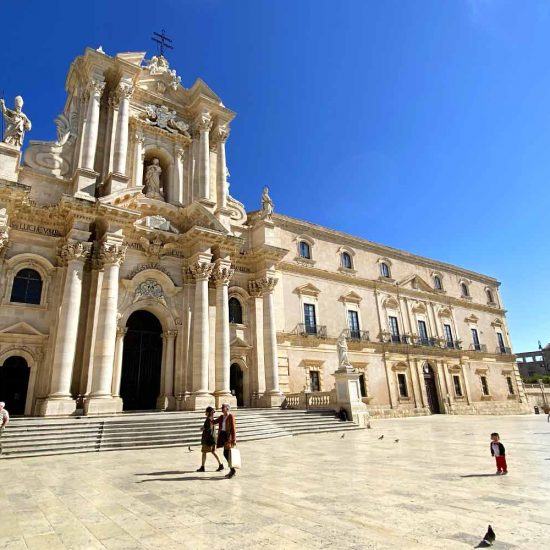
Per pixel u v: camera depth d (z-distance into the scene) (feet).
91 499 24.39
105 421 52.65
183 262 81.61
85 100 78.64
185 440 51.39
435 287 141.08
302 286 101.55
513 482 27.68
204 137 90.99
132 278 74.18
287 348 93.86
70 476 31.63
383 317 118.11
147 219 78.95
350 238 118.01
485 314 154.71
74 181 71.56
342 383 76.28
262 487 26.86
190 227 82.48
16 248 65.26
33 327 62.95
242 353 86.94
